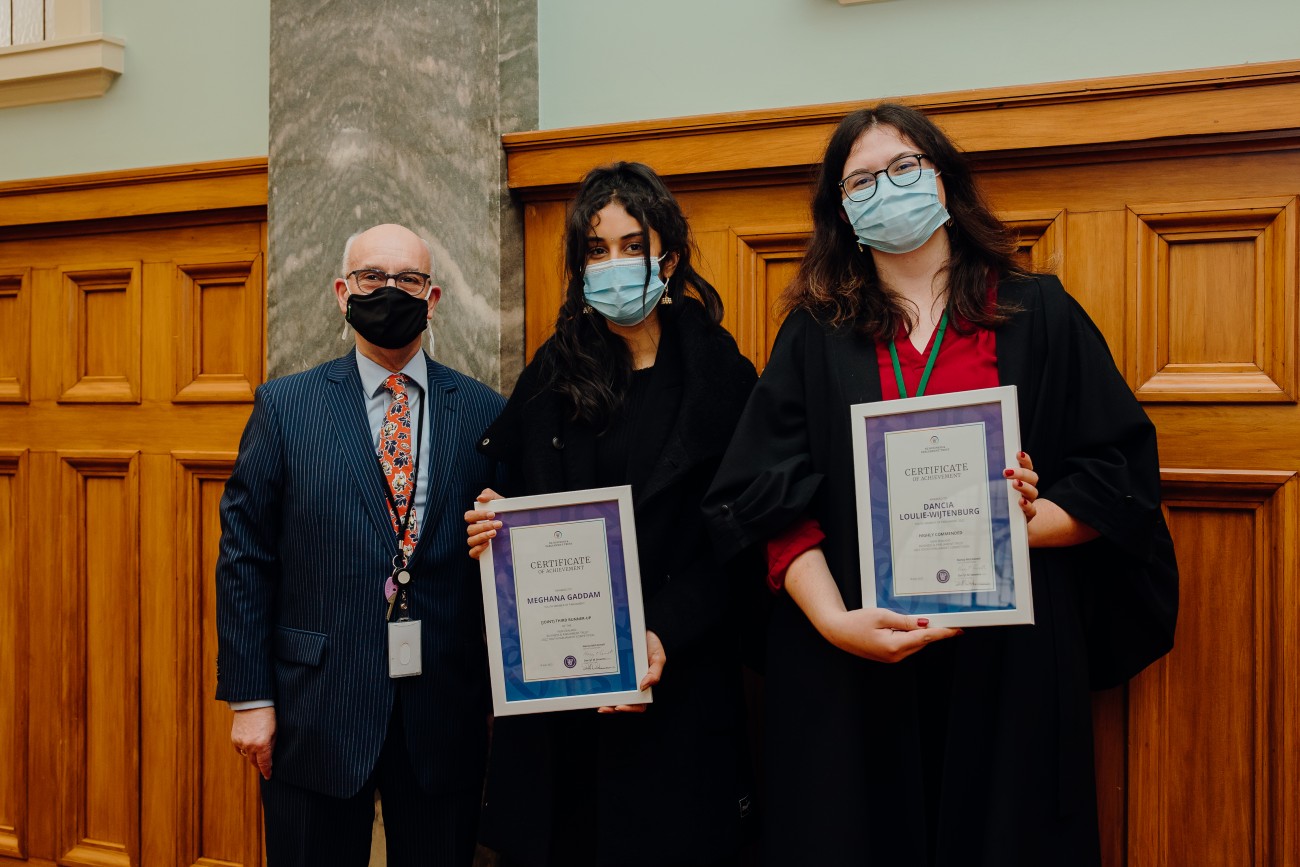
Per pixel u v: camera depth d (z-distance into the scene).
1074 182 1.92
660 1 2.20
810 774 1.49
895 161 1.55
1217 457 1.83
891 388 1.55
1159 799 1.86
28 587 2.73
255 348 2.52
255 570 1.80
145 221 2.62
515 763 1.73
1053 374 1.52
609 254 1.71
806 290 1.68
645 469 1.70
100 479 2.68
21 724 2.72
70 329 2.71
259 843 2.47
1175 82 1.78
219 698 1.78
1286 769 1.77
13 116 2.75
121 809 2.61
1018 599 1.38
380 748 1.72
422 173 2.24
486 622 1.66
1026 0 1.93
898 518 1.44
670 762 1.63
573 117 2.28
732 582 1.69
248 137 2.50
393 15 2.23
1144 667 1.65
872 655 1.42
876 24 2.03
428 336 2.26
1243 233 1.83
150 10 2.60
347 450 1.79
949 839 1.45
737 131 2.08
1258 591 1.80
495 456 1.79
